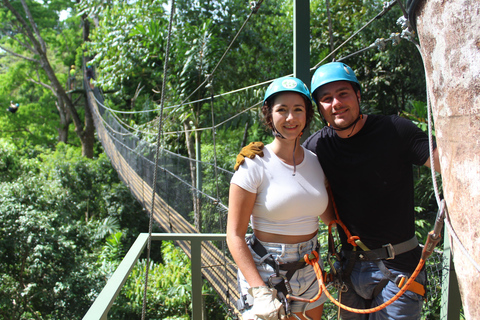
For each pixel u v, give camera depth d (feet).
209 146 32.01
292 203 4.28
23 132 84.99
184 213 19.86
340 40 25.25
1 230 33.40
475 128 2.39
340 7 25.76
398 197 4.64
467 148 2.45
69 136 95.14
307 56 6.50
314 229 4.58
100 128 54.29
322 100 4.68
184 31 27.71
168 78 29.45
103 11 36.73
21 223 33.81
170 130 32.22
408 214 4.71
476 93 2.35
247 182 4.29
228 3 28.50
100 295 4.32
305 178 4.42
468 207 2.49
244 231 4.28
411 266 4.68
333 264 5.42
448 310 6.08
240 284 4.54
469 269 2.58
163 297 23.48
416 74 21.61
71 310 32.22
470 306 2.64
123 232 47.60
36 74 87.61
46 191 42.16
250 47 28.68
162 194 24.18
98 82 36.42
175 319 22.15
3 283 33.30
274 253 4.38
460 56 2.43
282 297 4.30
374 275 4.78
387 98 23.04
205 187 20.35
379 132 4.54
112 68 34.01
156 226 42.09
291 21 30.04
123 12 32.89
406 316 4.63
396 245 4.69
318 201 4.41
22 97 90.12
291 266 4.35
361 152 4.61
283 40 29.19
